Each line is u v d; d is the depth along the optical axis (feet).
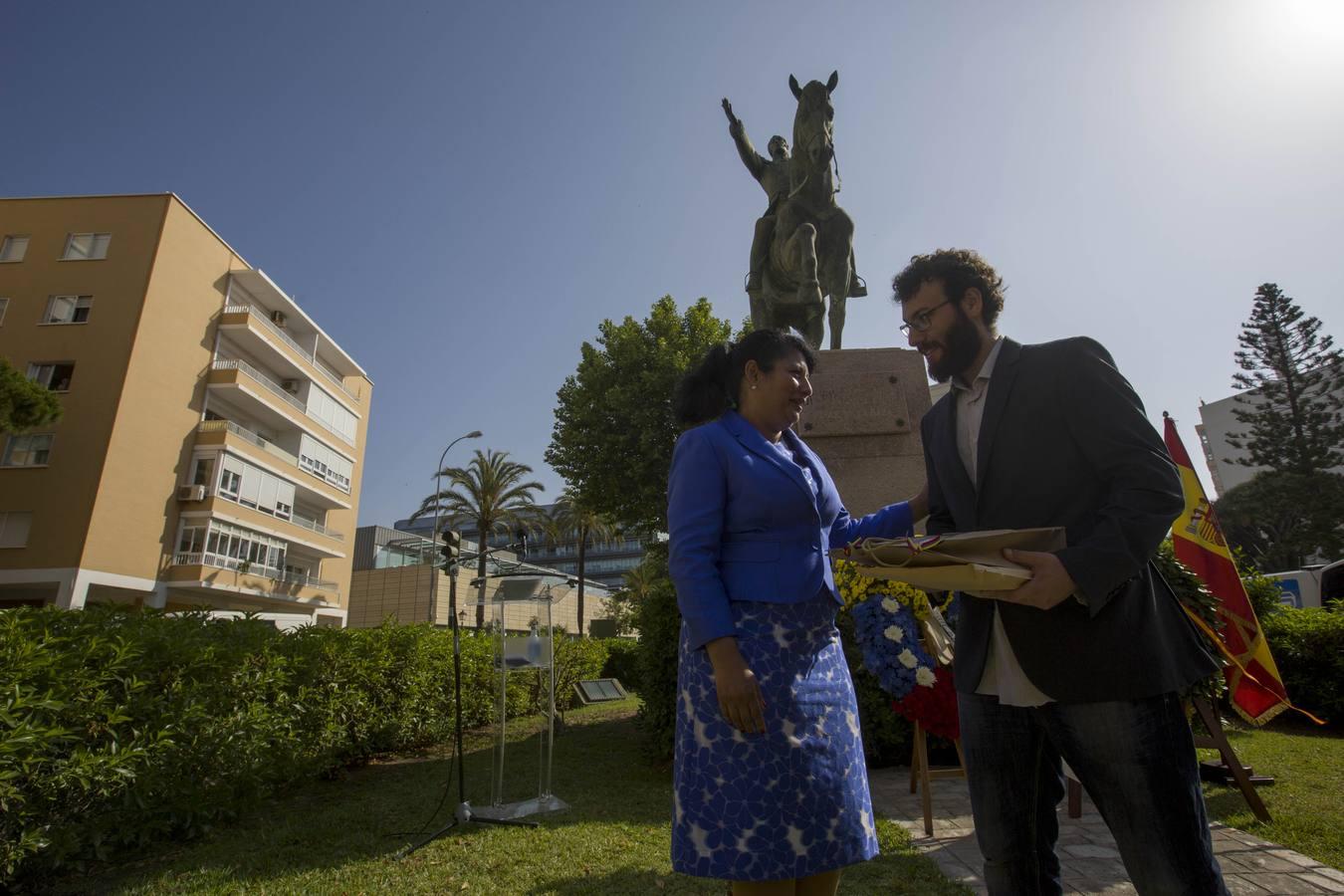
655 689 20.48
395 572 157.28
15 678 10.77
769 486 5.84
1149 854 4.97
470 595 17.03
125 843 12.73
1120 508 4.95
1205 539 15.66
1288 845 11.08
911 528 7.48
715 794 5.28
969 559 4.76
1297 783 14.89
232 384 91.76
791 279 24.72
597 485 71.87
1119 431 5.21
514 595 17.28
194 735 14.02
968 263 6.44
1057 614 5.17
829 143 24.56
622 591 155.74
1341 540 103.04
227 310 96.12
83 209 85.51
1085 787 5.40
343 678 20.57
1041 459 5.58
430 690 26.30
